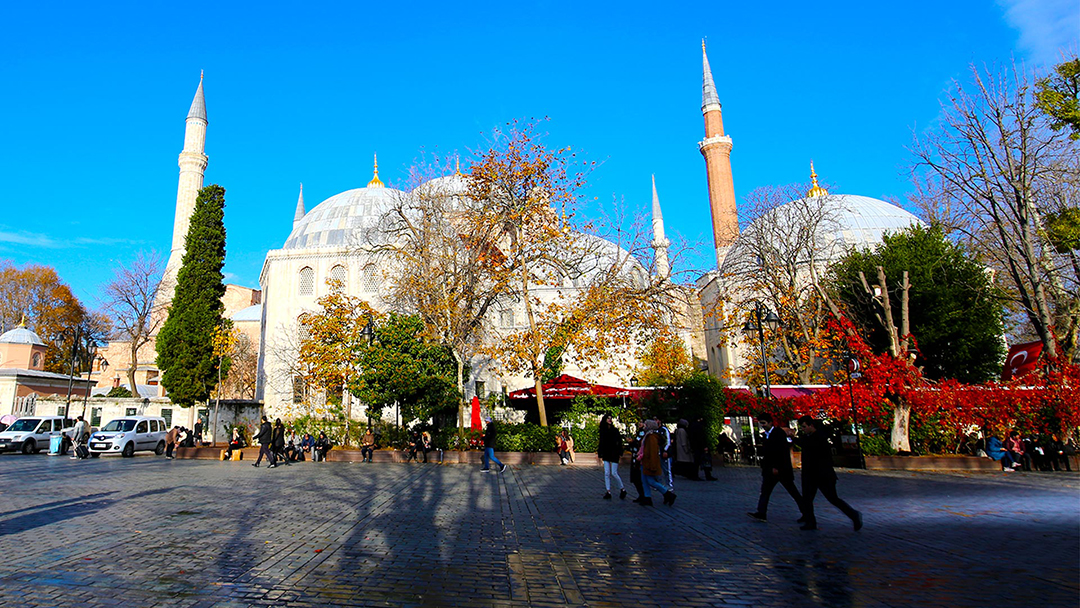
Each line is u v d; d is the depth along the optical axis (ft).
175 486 44.21
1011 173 70.59
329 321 87.76
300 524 28.71
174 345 110.22
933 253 107.24
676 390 70.54
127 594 17.28
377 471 58.49
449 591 18.07
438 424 88.22
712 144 179.52
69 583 18.28
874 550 23.81
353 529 27.61
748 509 35.19
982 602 17.12
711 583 19.15
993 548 24.13
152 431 91.15
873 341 107.76
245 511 32.53
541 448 70.64
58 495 38.78
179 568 20.24
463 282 85.46
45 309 203.92
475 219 82.17
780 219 114.93
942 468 63.21
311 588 18.15
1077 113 60.03
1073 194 71.87
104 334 209.26
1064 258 82.74
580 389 80.43
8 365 164.76
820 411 71.31
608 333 84.23
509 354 83.51
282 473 55.98
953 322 103.50
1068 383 67.26
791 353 104.42
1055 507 35.47
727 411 73.00
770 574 20.24
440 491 42.63
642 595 17.88
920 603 17.06
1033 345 86.89
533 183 79.61
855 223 146.72
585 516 32.19
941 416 70.44
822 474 28.43
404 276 91.09
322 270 140.46
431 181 90.33
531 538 26.13
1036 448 65.16
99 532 26.30
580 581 19.31
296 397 130.82
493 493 41.78
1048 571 20.47
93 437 83.51
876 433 71.05
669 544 25.00
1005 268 82.99
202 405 124.98
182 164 183.42
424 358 77.77
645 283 94.89
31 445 92.94
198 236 115.65
